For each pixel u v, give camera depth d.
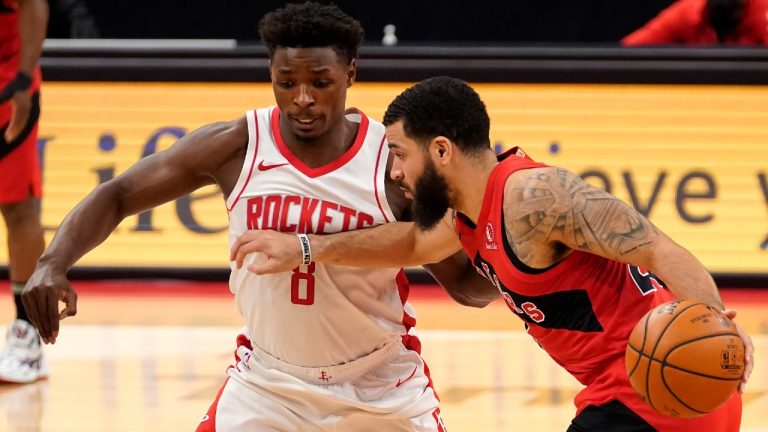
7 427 12.73
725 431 7.86
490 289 9.31
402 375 9.17
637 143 19.09
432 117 7.79
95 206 8.57
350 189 8.70
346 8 23.98
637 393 7.29
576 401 8.10
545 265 7.66
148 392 14.01
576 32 23.94
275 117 8.80
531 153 19.11
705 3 20.50
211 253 19.61
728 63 18.98
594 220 7.34
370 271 8.73
